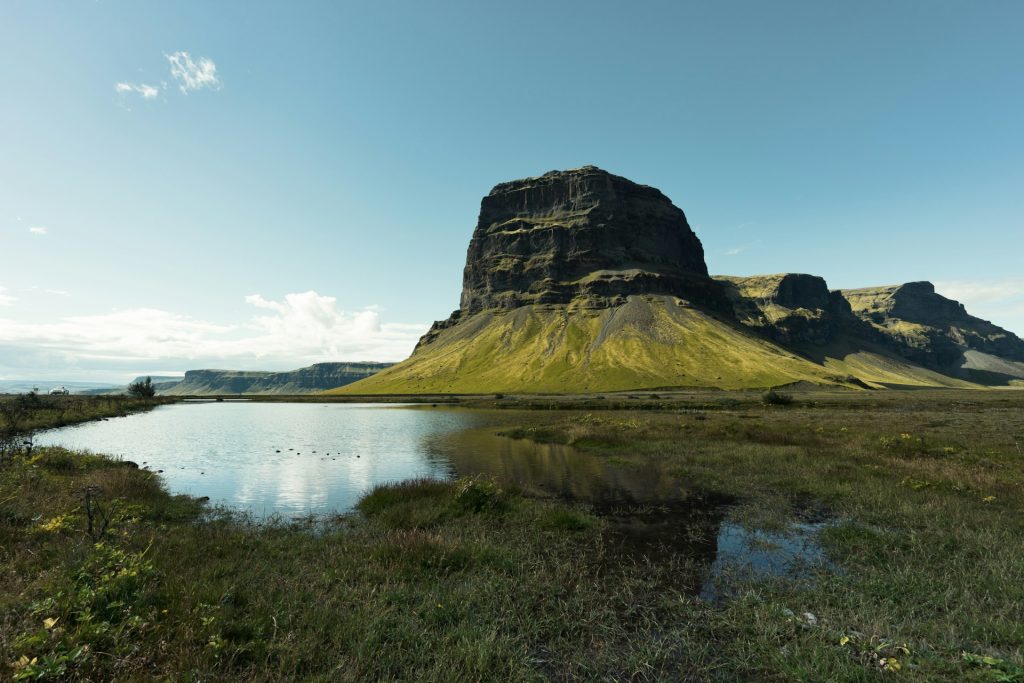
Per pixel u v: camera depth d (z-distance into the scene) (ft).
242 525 55.47
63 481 64.03
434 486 68.69
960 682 22.47
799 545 47.09
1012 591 32.07
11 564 30.25
